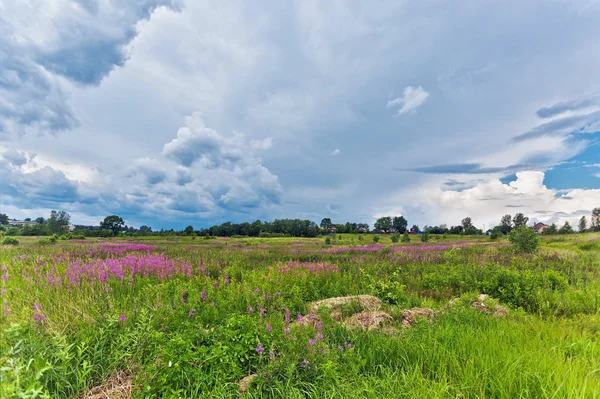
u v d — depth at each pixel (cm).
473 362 319
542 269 1130
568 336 430
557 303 656
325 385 300
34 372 272
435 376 317
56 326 397
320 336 377
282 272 955
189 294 613
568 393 258
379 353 373
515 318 559
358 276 991
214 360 319
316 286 839
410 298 723
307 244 3869
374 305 641
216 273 1051
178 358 304
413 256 1638
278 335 384
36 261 898
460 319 517
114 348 355
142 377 306
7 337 303
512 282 802
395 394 282
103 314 432
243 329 373
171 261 1023
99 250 1684
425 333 427
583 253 1719
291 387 296
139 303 533
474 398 279
